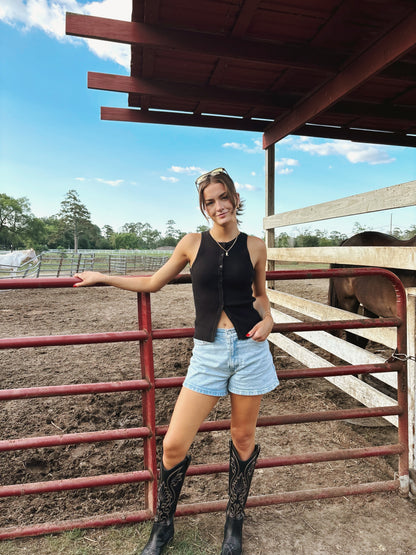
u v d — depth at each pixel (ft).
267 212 18.58
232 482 6.35
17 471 9.42
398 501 7.70
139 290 6.12
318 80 13.94
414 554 6.39
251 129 18.11
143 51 12.03
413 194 9.14
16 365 17.10
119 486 8.84
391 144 19.74
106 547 6.43
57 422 11.86
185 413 5.68
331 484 8.72
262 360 5.58
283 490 8.52
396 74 12.53
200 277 5.44
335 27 10.76
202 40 11.12
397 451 7.82
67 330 23.45
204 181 5.33
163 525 6.27
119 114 16.57
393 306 11.87
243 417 5.85
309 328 7.48
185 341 21.34
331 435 11.09
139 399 13.64
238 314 5.44
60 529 6.67
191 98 14.74
